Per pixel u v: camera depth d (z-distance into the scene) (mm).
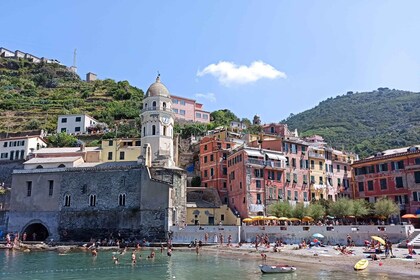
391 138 167375
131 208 70312
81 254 55594
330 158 91625
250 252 54406
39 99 163750
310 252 51312
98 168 73500
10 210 74750
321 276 34812
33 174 76000
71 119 125375
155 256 52344
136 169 72312
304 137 123688
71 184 74188
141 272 39344
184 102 138250
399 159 73062
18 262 47344
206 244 63469
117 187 72250
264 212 74562
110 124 129500
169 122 80750
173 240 66125
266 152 79312
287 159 81875
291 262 44281
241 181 76625
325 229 58656
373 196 77000
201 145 94062
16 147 100438
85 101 161625
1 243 67125
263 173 77062
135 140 89688
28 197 74875
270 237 61750
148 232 68375
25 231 73688
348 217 70000
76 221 72125
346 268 39188
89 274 38562
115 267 42906
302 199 81438
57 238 71875
